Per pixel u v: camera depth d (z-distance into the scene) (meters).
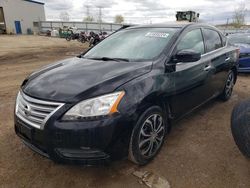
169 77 2.94
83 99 2.28
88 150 2.29
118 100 2.34
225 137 3.51
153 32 3.58
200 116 4.27
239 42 8.41
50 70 3.02
